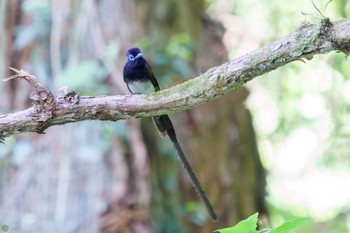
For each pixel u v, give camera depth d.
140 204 12.17
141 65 9.09
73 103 6.02
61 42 12.49
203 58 15.02
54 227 11.98
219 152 14.95
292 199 18.62
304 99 17.19
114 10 12.87
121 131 12.11
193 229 14.29
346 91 16.77
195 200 14.35
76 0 12.56
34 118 6.04
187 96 5.82
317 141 17.33
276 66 5.40
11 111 12.55
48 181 12.12
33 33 12.55
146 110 6.00
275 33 16.36
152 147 13.95
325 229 16.80
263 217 15.48
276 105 17.39
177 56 13.67
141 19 14.14
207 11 16.47
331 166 17.08
